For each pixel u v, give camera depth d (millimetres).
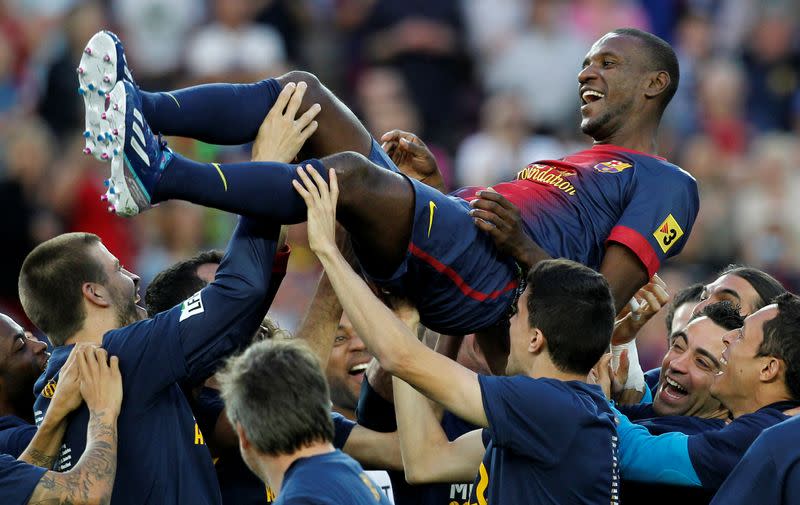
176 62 45219
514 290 17344
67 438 16562
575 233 17766
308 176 15758
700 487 17141
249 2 45906
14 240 38719
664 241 17844
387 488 18938
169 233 37875
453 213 16812
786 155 45938
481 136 44406
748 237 42688
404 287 17000
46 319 17141
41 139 41562
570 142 45906
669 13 49719
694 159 44750
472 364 19703
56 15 46906
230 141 16875
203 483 16594
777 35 49812
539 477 15836
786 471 15500
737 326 18656
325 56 46594
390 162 17969
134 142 14938
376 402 18500
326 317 18203
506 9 47719
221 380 15008
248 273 16203
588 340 16031
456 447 17062
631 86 19000
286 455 14141
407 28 47156
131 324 16734
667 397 19047
